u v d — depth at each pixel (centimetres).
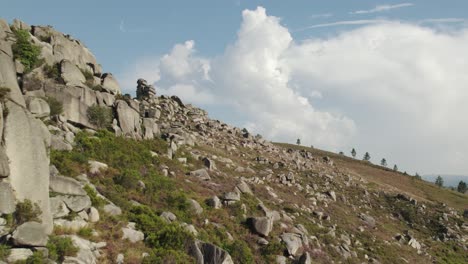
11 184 1989
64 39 4681
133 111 4931
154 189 3597
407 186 12706
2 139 2014
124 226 2616
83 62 4934
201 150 6250
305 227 4556
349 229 5319
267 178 6172
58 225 2194
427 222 7369
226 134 8550
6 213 1903
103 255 2227
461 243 6638
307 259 3469
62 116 3781
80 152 3484
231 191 4597
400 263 4809
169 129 6406
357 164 15688
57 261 1950
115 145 4094
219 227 3459
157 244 2592
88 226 2373
